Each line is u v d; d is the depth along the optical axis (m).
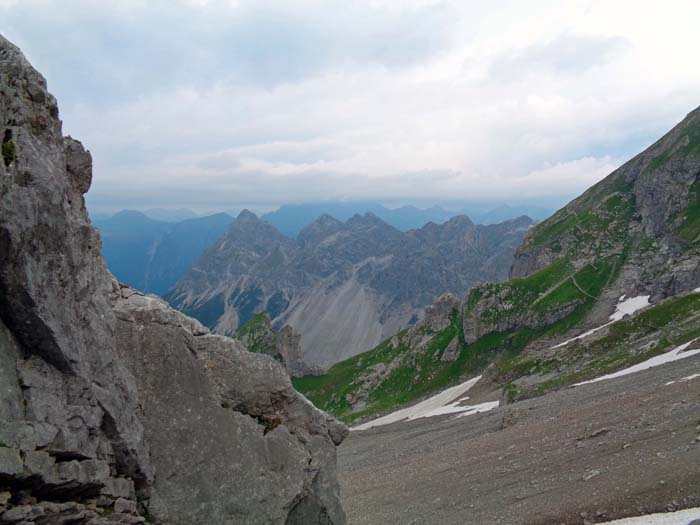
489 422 77.75
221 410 24.75
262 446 25.88
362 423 161.62
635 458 34.09
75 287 19.03
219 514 23.38
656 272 170.25
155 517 21.56
